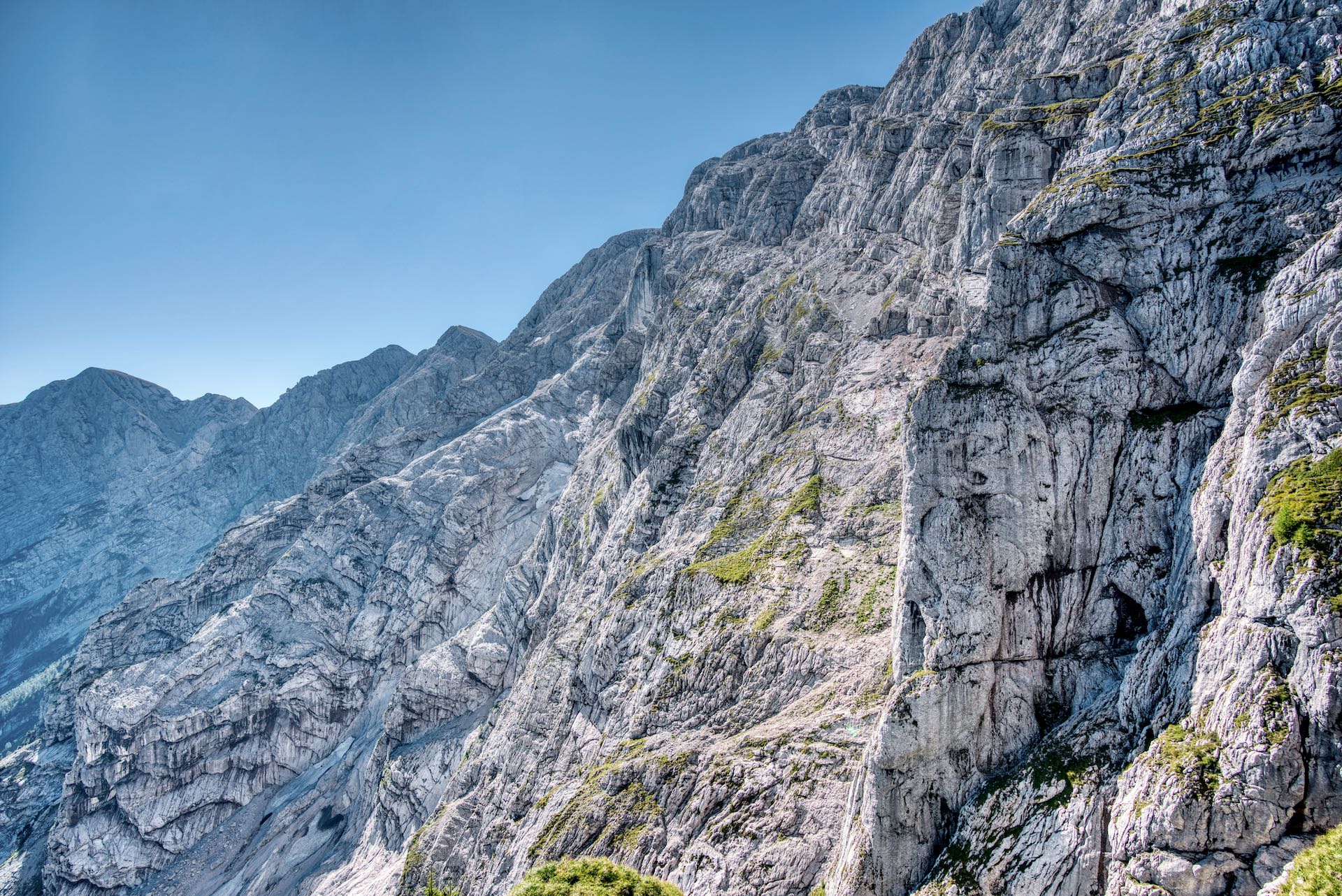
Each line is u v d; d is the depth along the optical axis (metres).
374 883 100.25
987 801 31.12
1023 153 61.38
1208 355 31.97
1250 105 34.34
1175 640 28.77
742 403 92.75
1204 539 28.50
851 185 111.12
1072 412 33.81
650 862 51.22
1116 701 30.17
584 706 76.81
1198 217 33.31
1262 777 23.66
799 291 101.81
